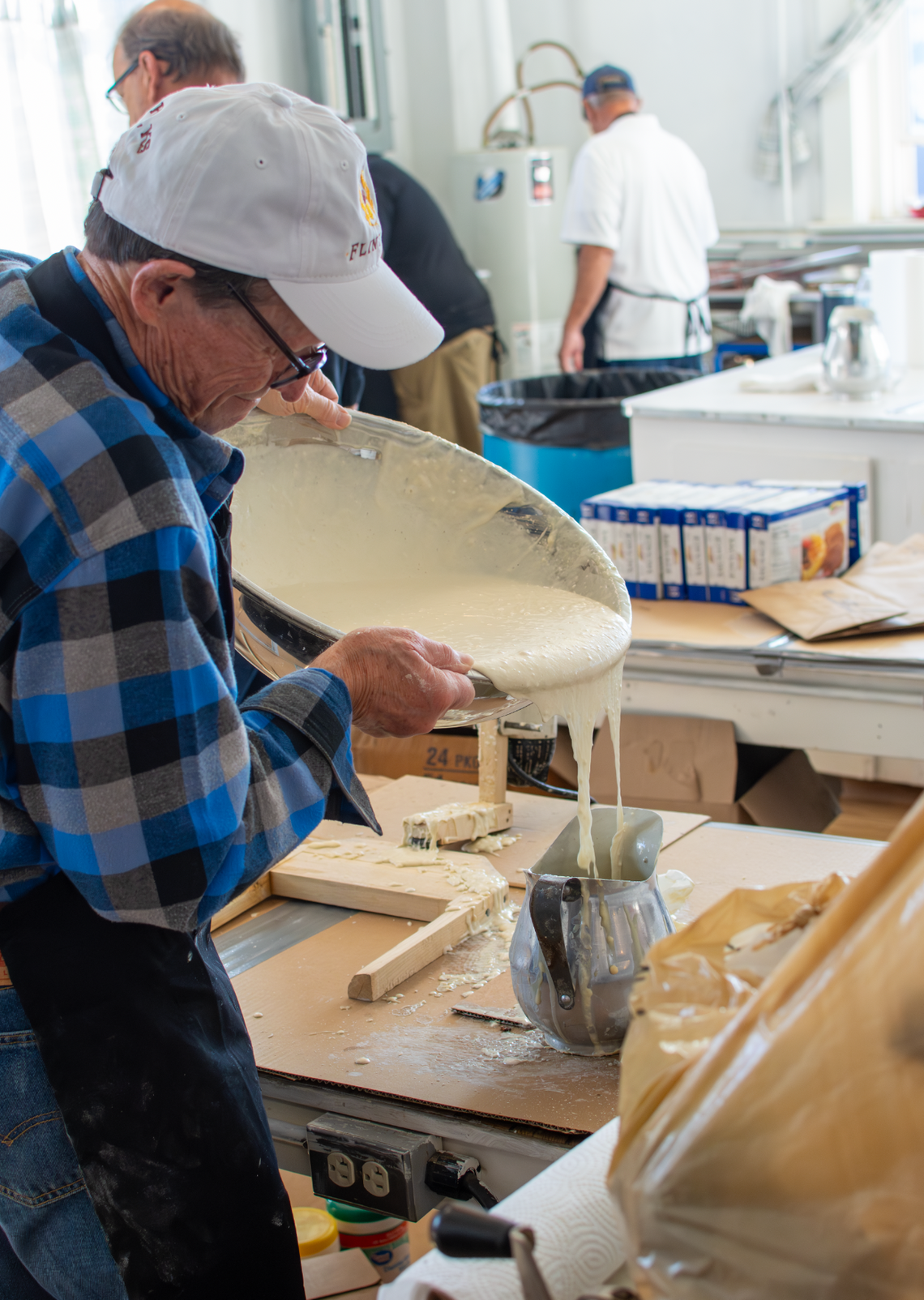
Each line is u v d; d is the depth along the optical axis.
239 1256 0.94
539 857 1.52
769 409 2.93
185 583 0.81
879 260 3.33
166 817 0.80
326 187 0.82
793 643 1.92
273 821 0.89
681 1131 0.55
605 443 3.25
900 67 5.32
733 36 5.42
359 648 0.99
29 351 0.84
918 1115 0.51
